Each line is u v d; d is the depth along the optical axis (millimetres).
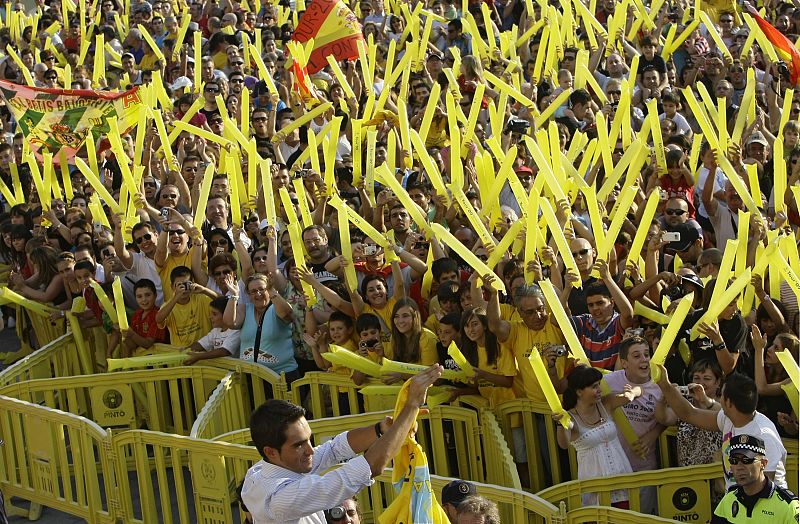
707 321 10070
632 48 22578
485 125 19547
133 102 18406
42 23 30469
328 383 12219
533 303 11109
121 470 11375
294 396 12523
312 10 20781
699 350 10578
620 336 11336
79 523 12250
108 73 26859
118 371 13375
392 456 6504
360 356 11750
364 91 22141
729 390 8633
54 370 14273
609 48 22359
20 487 12445
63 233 16844
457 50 21484
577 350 9898
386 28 26844
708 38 24656
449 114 14828
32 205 18609
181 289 13680
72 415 11773
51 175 17047
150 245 15086
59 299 15695
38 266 15875
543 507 8789
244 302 14266
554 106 17938
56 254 15914
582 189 11906
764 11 25078
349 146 19609
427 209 15320
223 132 18875
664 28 24969
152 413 12930
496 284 11328
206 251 15023
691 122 20594
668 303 11797
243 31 27109
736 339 10570
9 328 19031
